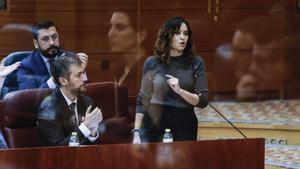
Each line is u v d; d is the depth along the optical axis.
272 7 16.30
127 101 9.98
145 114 9.87
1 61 10.02
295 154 12.23
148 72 10.17
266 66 15.93
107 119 9.63
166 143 9.20
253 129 12.02
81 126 9.34
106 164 8.93
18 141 9.05
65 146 8.82
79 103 9.55
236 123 11.38
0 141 9.09
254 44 15.88
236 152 9.43
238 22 15.72
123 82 10.30
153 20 12.99
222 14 15.36
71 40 12.28
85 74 10.17
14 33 10.77
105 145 8.91
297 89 16.06
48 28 10.17
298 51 16.52
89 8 12.55
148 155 9.12
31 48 10.18
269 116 13.23
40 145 9.08
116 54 11.93
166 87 10.01
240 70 15.38
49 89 9.48
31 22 11.29
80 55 10.37
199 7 14.73
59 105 9.37
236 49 15.50
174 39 10.27
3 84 9.58
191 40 10.46
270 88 15.80
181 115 9.88
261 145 9.55
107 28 12.47
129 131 9.68
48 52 9.96
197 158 9.30
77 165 8.79
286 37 16.52
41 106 9.31
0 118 9.30
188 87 10.09
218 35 15.20
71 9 12.35
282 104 14.99
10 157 8.54
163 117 9.83
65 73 9.56
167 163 9.21
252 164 9.51
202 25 14.88
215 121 10.56
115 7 12.73
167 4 13.51
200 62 10.39
